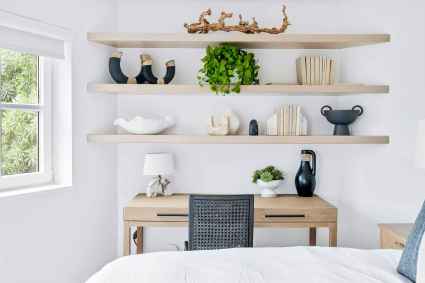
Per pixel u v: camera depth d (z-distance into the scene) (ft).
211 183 12.06
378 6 10.77
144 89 10.64
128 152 12.01
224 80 10.47
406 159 10.49
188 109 11.98
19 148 9.28
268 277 5.70
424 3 10.14
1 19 8.07
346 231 11.78
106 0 11.22
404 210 10.61
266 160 12.02
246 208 9.05
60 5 9.62
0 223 8.26
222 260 6.35
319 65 10.93
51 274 9.55
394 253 6.91
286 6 11.79
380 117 10.81
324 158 11.97
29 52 8.84
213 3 11.78
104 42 10.81
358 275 5.81
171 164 11.39
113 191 11.85
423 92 10.27
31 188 9.32
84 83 10.53
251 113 11.96
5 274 8.39
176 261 6.29
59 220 9.75
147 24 11.80
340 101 11.85
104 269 6.16
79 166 10.41
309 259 6.41
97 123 11.09
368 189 11.15
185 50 11.85
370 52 10.96
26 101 9.43
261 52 11.86
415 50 10.30
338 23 11.70
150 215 10.27
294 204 10.58
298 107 11.18
